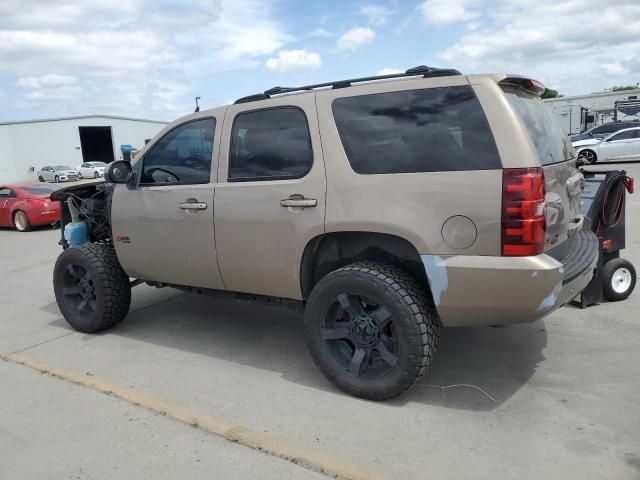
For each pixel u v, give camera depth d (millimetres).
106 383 3850
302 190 3463
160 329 4996
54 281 5047
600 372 3646
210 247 3982
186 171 4133
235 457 2861
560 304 3086
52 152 48000
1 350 4656
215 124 3961
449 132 3045
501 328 4504
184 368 4070
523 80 3133
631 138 21094
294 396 3527
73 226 5172
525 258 2855
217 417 3289
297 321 5062
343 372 3467
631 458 2688
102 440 3090
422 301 3197
